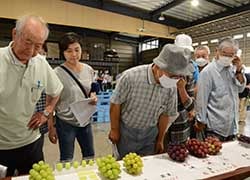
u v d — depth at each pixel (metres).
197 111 2.03
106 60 8.31
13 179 1.15
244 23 6.20
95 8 6.34
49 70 1.63
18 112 1.43
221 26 6.78
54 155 3.48
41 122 1.61
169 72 1.38
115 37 9.38
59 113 2.12
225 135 1.99
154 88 1.56
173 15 7.54
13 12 5.10
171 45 1.44
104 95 6.21
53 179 1.09
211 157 1.51
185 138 1.93
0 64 1.33
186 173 1.27
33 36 1.25
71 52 2.04
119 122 1.73
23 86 1.40
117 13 6.76
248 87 2.99
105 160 1.22
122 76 1.61
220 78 1.96
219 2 6.30
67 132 2.14
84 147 2.24
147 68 1.56
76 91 2.09
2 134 1.45
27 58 1.35
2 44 6.71
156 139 1.81
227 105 1.97
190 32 7.70
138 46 10.27
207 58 2.77
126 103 1.66
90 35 8.60
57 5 5.71
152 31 7.52
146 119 1.67
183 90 1.85
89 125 2.24
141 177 1.21
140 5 6.89
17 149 1.52
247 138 1.74
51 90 1.66
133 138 1.73
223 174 1.28
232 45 1.90
